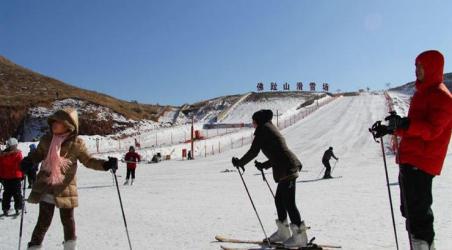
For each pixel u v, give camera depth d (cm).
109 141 5375
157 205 1163
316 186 1641
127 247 655
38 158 520
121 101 9269
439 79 436
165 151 4431
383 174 2039
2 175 1023
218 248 639
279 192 650
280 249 627
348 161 2995
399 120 418
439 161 437
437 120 416
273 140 642
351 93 11075
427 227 439
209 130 6581
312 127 5544
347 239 688
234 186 1717
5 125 6209
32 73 9838
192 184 1836
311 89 12538
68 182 502
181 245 663
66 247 503
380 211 972
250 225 838
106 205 1169
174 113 9150
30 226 880
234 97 10619
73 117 510
